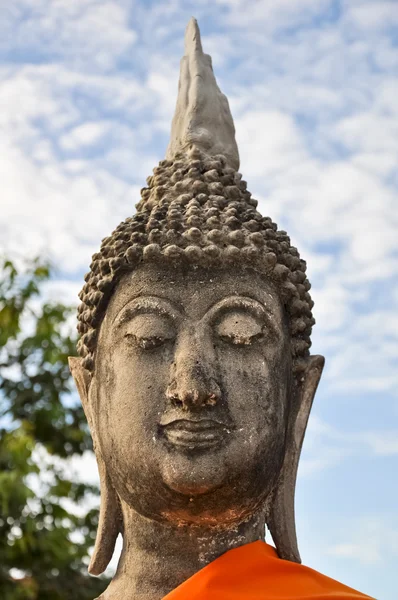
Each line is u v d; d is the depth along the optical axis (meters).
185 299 3.64
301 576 3.45
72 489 11.48
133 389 3.54
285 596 3.27
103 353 3.78
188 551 3.57
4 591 9.36
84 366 3.92
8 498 9.25
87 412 4.00
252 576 3.40
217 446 3.42
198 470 3.36
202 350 3.52
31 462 9.85
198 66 4.55
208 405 3.43
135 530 3.65
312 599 3.26
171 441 3.43
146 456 3.44
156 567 3.56
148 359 3.58
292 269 3.95
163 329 3.59
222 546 3.58
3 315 11.05
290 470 3.83
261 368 3.61
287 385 3.77
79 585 10.49
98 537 3.80
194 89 4.44
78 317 4.03
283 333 3.78
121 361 3.63
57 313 11.39
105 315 3.83
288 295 3.82
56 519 10.43
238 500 3.48
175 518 3.52
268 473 3.56
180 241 3.72
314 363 3.98
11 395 11.52
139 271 3.73
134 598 3.52
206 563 3.55
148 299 3.64
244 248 3.72
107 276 3.81
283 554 3.72
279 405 3.64
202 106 4.39
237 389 3.52
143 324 3.60
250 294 3.68
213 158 4.17
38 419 11.34
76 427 11.69
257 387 3.57
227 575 3.36
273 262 3.76
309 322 3.95
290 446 3.85
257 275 3.75
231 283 3.68
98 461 3.87
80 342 4.00
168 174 4.13
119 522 3.82
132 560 3.62
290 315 3.88
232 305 3.64
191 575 3.52
